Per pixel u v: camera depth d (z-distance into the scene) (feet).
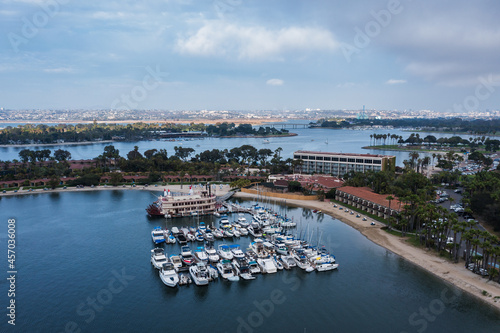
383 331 286.05
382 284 364.17
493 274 357.20
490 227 509.76
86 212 636.07
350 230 538.47
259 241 472.03
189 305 324.19
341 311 315.37
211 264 410.52
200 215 626.23
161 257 402.93
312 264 408.46
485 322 297.33
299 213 643.45
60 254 436.35
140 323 295.07
